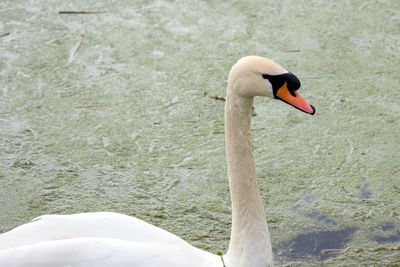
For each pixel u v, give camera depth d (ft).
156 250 19.39
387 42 41.65
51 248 18.44
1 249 19.02
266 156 31.40
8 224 26.68
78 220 20.13
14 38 41.29
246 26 43.50
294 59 39.73
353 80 37.68
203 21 44.01
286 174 30.17
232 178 20.51
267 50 40.73
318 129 33.45
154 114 34.58
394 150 31.73
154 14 44.83
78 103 35.32
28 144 31.89
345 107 35.24
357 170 30.37
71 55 39.73
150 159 31.12
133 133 33.01
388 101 35.70
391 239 26.30
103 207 27.81
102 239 19.06
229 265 20.86
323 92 36.52
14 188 28.84
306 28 43.27
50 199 28.22
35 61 38.99
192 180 29.76
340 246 25.91
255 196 20.52
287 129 33.47
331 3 46.70
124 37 41.93
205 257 21.01
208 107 35.29
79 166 30.50
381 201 28.43
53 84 36.94
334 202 28.37
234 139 20.08
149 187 29.22
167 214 27.50
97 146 31.94
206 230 26.58
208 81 37.63
